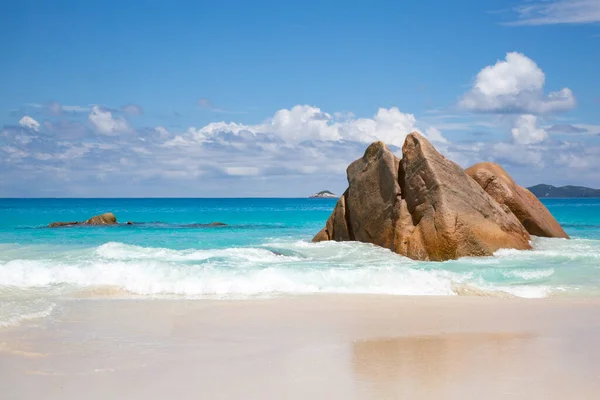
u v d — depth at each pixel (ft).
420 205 69.97
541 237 80.33
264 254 68.13
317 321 36.19
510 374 24.56
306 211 241.55
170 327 34.24
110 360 26.91
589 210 245.24
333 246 74.33
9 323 34.63
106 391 22.56
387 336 32.12
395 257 66.95
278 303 42.19
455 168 72.74
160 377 24.29
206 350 28.86
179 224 136.56
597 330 34.19
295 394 22.09
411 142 74.74
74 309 39.40
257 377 24.23
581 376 24.29
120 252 67.36
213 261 61.98
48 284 50.16
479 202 71.46
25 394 22.25
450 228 66.18
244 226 130.62
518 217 81.25
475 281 52.70
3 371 25.20
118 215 200.23
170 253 67.67
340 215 82.43
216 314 38.19
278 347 29.50
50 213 219.20
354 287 50.01
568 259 64.28
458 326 34.91
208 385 23.22
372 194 77.36
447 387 22.80
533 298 46.06
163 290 47.70
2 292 46.11
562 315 38.83
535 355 27.86
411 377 24.14
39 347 29.22
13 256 65.62
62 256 65.51
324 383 23.39
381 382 23.50
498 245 68.13
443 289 49.34
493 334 32.78
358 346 29.73
